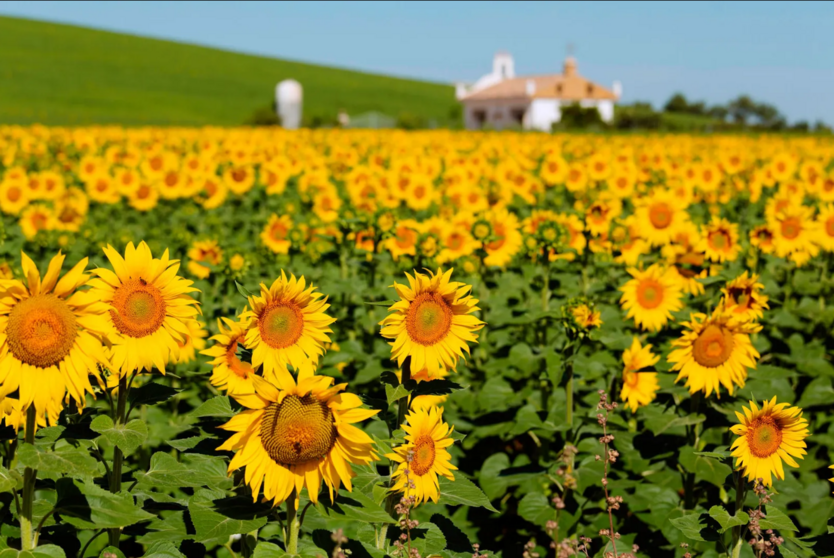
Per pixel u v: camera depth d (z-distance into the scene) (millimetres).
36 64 108062
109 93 99250
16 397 3137
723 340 5301
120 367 3385
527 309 7289
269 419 3096
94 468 2934
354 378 7473
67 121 55031
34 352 2998
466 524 6047
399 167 15984
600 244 8742
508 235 8938
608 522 5516
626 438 5699
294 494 3250
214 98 106875
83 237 10641
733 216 13891
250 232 13945
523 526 6082
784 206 10680
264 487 3092
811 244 9414
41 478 3699
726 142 30672
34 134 27031
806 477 6301
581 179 15984
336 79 138625
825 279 9555
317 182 14836
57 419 3613
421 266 7715
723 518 3771
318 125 82500
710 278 6070
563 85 105625
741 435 4004
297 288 3641
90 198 15000
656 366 6004
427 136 33781
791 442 4023
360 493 3467
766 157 22203
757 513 3697
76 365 3076
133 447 3211
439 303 3840
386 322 3846
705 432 5754
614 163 16766
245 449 3080
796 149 26531
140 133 30109
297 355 3641
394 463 3875
